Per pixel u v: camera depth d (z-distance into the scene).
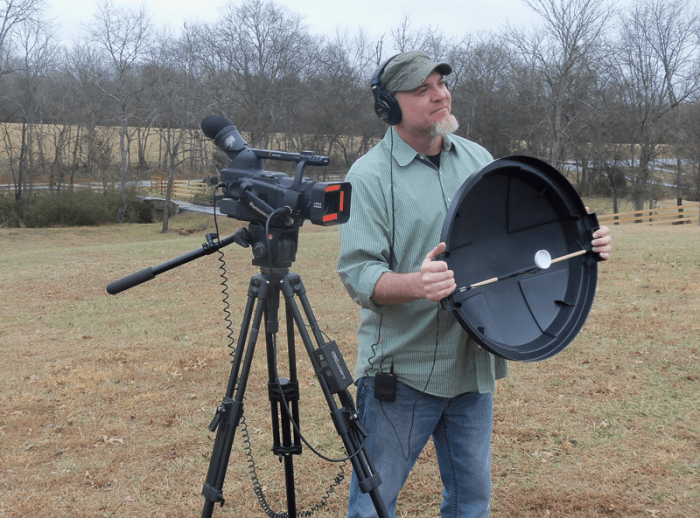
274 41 38.12
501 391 4.49
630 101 34.81
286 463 2.21
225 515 3.04
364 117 39.12
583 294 1.96
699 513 2.83
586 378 4.68
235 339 6.51
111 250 15.59
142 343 6.52
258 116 37.75
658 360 4.98
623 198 38.06
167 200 34.06
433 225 1.86
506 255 1.90
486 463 2.00
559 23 29.05
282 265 1.77
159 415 4.40
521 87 34.72
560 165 35.88
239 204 1.75
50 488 3.37
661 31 33.34
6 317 8.10
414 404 1.92
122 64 38.50
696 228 17.80
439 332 1.86
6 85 39.34
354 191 1.89
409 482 3.26
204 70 37.94
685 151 32.19
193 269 11.71
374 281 1.74
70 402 4.71
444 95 1.82
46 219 35.38
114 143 46.00
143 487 3.36
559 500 3.01
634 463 3.33
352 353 5.83
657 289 7.73
